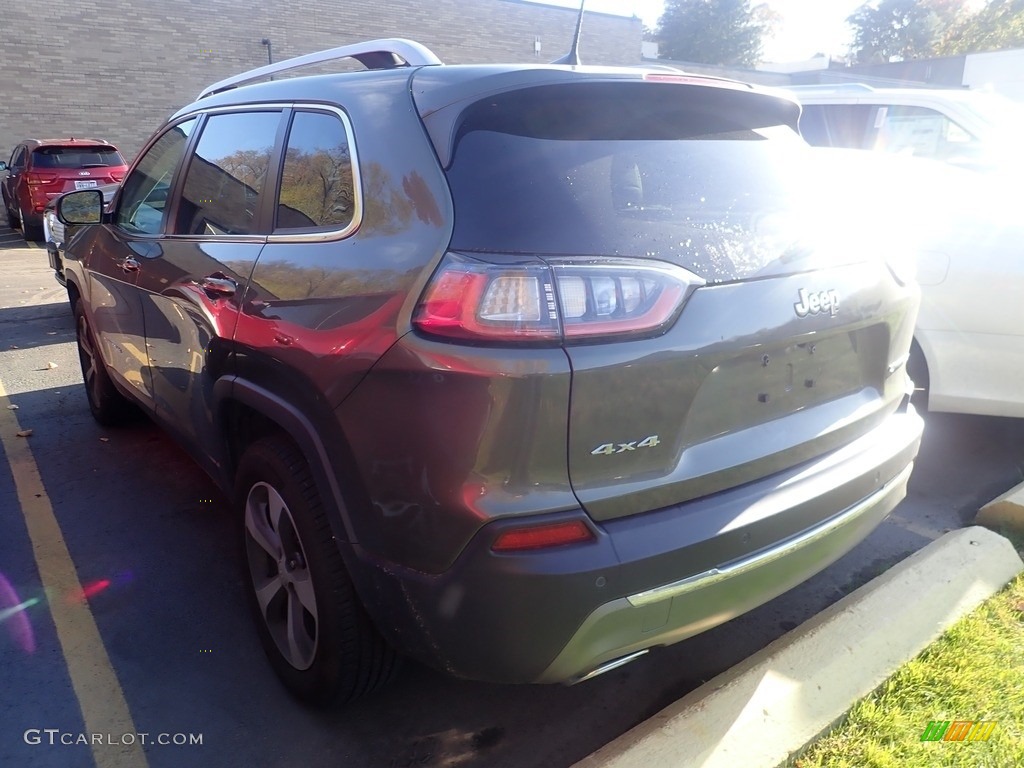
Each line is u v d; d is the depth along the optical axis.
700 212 2.06
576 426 1.75
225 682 2.60
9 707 2.47
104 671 2.65
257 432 2.63
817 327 2.15
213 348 2.62
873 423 2.49
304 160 2.41
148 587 3.14
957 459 4.31
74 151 13.95
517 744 2.35
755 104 2.49
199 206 3.01
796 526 2.09
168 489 3.99
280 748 2.32
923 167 4.14
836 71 28.88
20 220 14.53
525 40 22.20
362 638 2.18
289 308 2.19
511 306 1.71
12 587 3.13
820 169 2.56
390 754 2.31
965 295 3.68
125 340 3.76
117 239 3.74
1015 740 2.24
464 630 1.81
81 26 16.75
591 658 1.84
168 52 17.80
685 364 1.86
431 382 1.75
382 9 19.92
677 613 1.89
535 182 1.89
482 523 1.73
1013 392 3.70
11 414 5.07
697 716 2.17
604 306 1.76
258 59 18.84
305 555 2.21
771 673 2.33
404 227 1.94
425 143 1.97
